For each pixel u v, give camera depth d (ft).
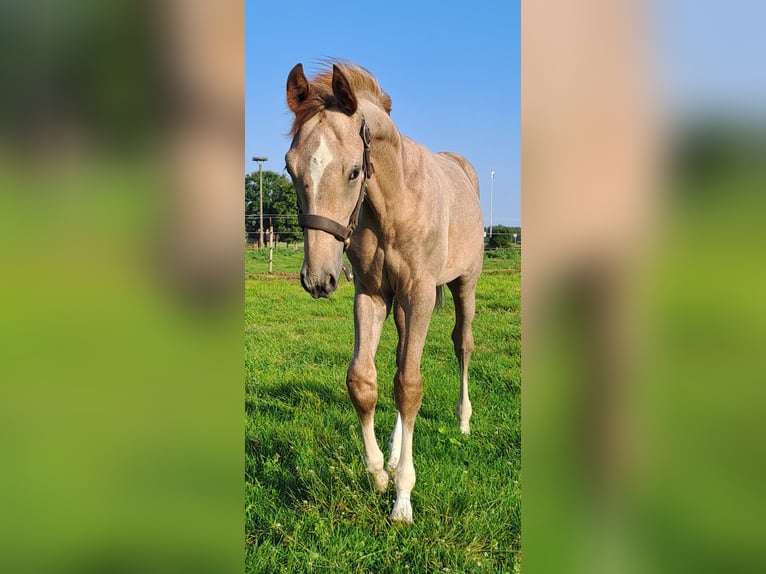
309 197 7.91
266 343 21.07
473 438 11.83
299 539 8.09
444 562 7.72
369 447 9.73
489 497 9.05
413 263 9.83
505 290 32.37
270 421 12.52
